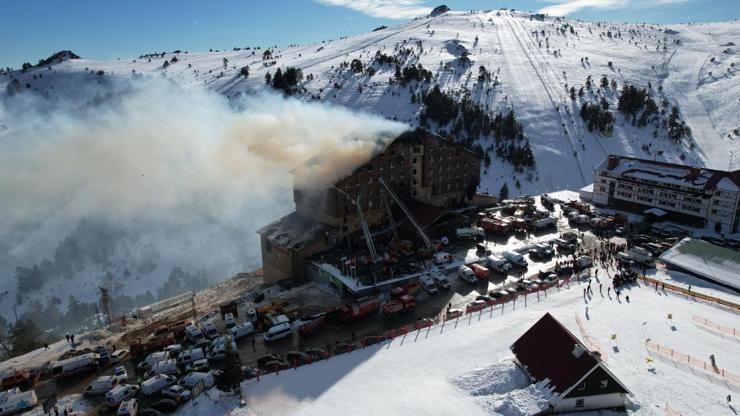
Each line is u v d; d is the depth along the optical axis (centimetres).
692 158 17150
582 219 9162
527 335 4656
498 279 6856
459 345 5081
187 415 4181
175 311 7369
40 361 5612
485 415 3981
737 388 4259
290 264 7506
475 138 18212
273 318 5741
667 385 4319
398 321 5800
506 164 16812
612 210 10025
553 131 18775
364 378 4584
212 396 4406
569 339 4328
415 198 9131
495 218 8944
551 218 9000
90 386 4731
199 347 5456
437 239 8156
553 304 5962
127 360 5400
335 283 6825
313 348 5256
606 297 6147
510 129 18188
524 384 4331
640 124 19162
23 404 4509
